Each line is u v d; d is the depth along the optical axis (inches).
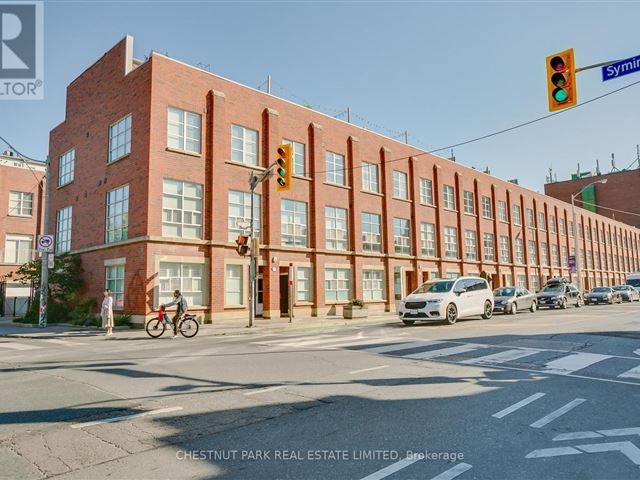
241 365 358.9
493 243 1663.4
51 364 386.9
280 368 342.3
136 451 175.6
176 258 786.2
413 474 151.8
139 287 756.6
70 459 168.4
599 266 2460.6
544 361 357.7
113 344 545.3
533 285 1868.8
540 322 706.8
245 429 200.2
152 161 775.1
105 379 310.8
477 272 1555.1
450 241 1466.5
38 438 191.6
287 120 1010.7
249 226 820.6
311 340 530.9
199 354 429.4
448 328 641.0
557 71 392.8
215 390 272.8
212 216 839.7
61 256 930.7
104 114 925.8
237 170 896.3
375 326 748.0
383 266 1210.0
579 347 428.8
